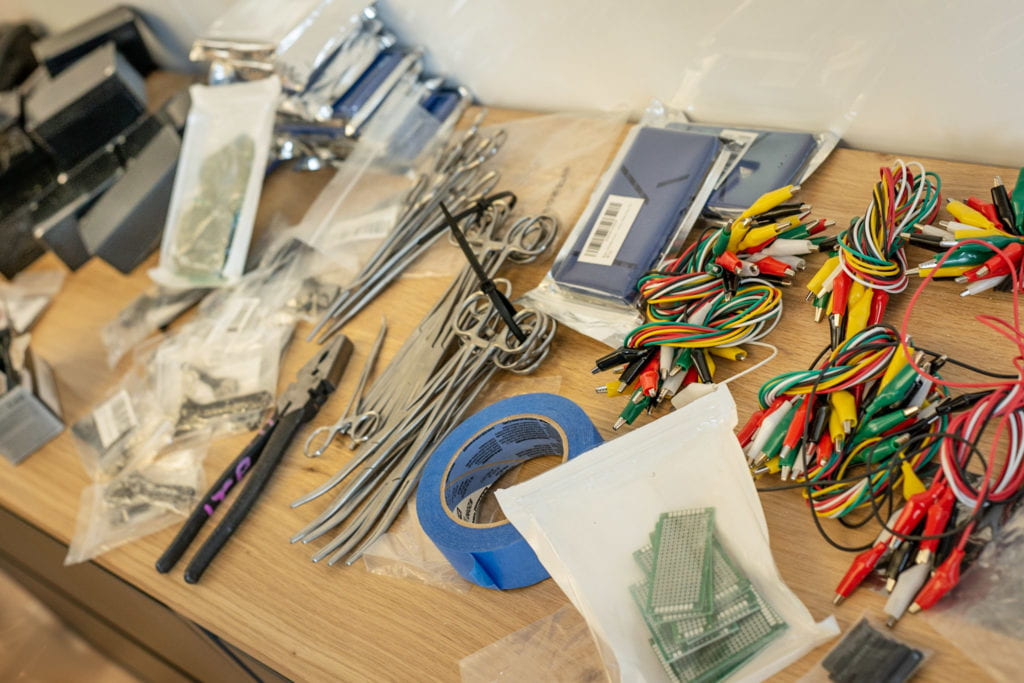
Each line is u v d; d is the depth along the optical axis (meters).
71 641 1.63
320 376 0.87
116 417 1.02
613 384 0.70
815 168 0.80
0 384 1.04
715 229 0.76
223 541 0.80
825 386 0.59
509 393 0.78
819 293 0.68
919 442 0.57
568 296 0.80
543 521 0.59
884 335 0.60
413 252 0.96
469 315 0.83
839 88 0.80
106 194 1.20
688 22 0.85
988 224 0.65
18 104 1.36
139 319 1.13
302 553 0.77
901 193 0.66
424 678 0.64
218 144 1.10
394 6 1.07
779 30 0.80
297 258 1.05
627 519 0.59
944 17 0.70
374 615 0.69
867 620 0.53
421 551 0.71
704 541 0.57
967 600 0.51
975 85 0.72
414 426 0.77
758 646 0.53
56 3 1.52
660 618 0.55
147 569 0.83
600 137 0.97
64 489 0.98
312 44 1.04
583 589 0.57
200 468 0.90
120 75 1.25
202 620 0.77
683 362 0.68
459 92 1.12
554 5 0.94
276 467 0.84
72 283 1.27
